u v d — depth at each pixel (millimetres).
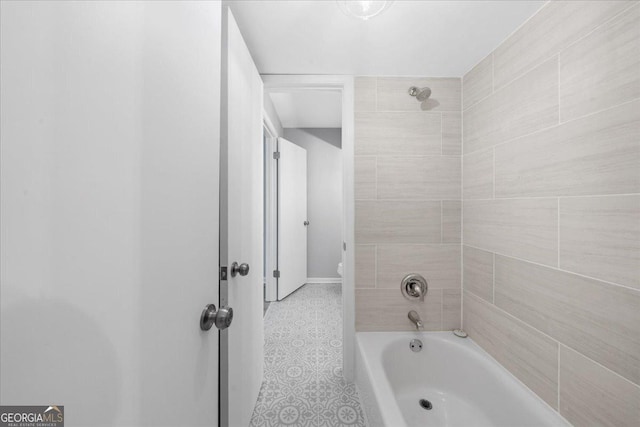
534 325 1075
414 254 1632
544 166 1024
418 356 1553
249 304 1211
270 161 2939
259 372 1429
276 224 2959
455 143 1619
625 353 748
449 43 1294
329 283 3596
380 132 1615
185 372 529
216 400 694
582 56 871
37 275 251
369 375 1214
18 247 236
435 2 1029
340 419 1301
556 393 969
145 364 407
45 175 258
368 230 1626
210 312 627
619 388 761
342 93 1664
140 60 399
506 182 1241
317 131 3648
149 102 420
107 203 334
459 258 1633
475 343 1481
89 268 307
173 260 489
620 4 757
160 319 447
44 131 256
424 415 1355
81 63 295
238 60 1043
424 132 1619
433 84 1619
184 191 532
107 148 334
